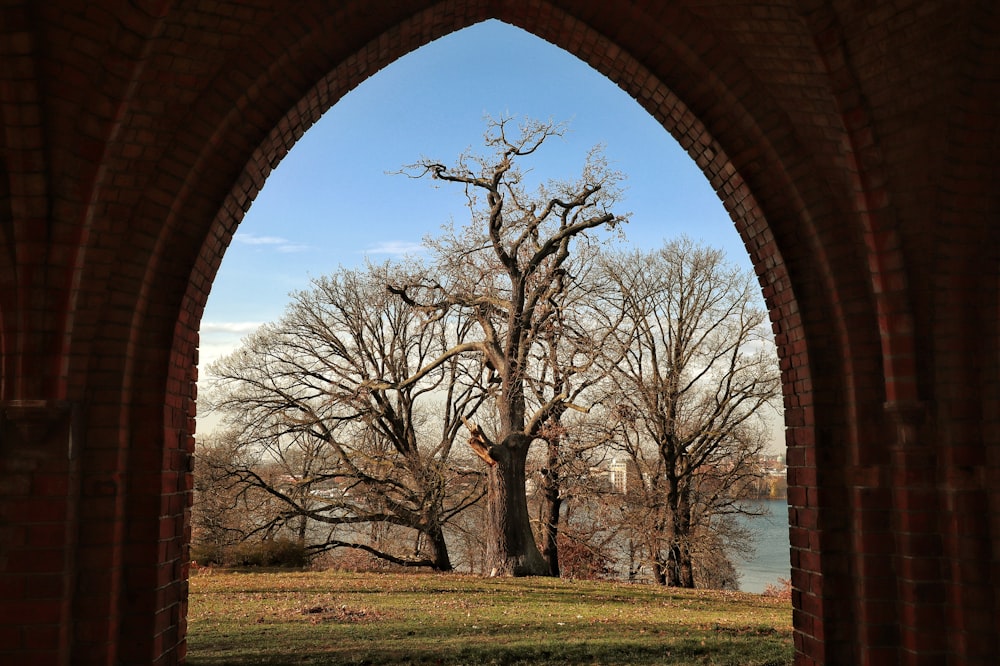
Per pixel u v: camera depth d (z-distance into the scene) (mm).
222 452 25453
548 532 24938
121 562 4785
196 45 4570
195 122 4840
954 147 4688
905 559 4863
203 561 20359
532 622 10305
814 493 5238
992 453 4762
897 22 4348
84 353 4746
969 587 4676
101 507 4699
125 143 4645
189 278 5109
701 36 5023
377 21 5117
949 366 4867
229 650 8000
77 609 4594
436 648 8164
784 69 4844
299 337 26469
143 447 4910
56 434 4551
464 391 27172
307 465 26172
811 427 5301
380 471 25703
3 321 4434
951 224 4828
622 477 26266
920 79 4527
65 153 4305
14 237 4363
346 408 25547
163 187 4867
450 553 30312
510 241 22453
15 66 3988
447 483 25844
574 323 23297
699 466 24922
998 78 4516
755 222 5617
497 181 20453
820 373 5312
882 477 5047
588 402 23641
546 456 25703
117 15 4043
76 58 4113
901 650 4895
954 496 4758
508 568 19516
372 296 26531
